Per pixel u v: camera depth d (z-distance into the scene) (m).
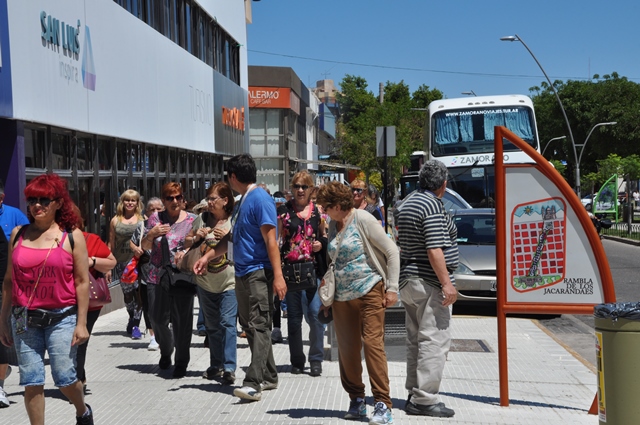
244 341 10.88
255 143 46.47
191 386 8.14
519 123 24.28
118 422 6.82
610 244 34.12
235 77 31.09
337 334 6.59
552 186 7.12
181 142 21.50
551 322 13.73
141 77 17.62
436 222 6.55
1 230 7.53
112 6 15.52
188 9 23.23
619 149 61.09
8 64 10.66
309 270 8.03
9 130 11.05
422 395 6.71
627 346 5.32
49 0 12.15
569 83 67.38
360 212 6.43
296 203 8.26
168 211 8.62
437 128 24.58
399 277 6.62
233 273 8.11
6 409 7.36
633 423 5.31
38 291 5.56
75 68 13.30
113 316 13.79
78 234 5.68
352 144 61.56
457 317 13.18
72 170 13.38
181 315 8.50
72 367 5.65
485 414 6.92
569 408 7.26
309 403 7.27
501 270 7.20
